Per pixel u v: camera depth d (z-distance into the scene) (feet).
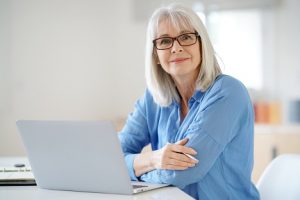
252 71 12.27
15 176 4.52
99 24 12.18
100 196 3.75
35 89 12.01
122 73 12.32
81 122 3.69
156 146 5.61
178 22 4.99
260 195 5.07
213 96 4.66
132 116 5.77
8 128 11.87
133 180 4.63
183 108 5.31
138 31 12.23
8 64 11.84
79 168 3.87
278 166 5.09
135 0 12.09
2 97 11.82
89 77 12.21
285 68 12.01
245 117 4.70
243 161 4.71
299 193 4.65
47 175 4.07
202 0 11.91
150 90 5.43
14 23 11.87
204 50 5.00
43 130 3.88
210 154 4.28
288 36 11.91
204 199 4.40
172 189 4.05
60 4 12.04
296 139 10.34
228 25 12.18
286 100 11.89
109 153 3.69
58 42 12.06
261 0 11.85
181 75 5.06
